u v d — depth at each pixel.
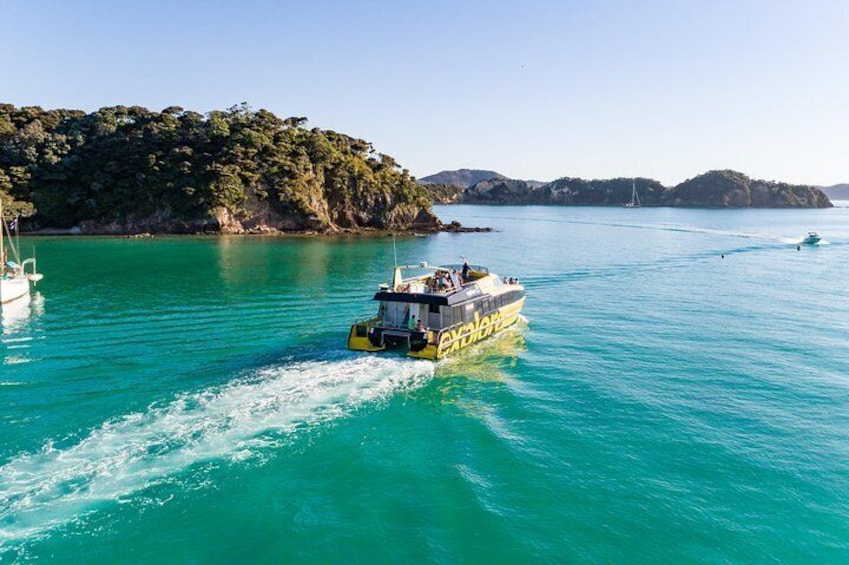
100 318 39.88
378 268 70.75
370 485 17.55
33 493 16.52
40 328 36.72
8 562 13.78
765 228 155.62
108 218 129.62
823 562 14.41
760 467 19.02
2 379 26.39
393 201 154.38
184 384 25.50
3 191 122.12
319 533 15.23
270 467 18.38
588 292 52.59
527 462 19.08
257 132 142.88
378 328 29.86
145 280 59.12
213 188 127.69
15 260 76.69
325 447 19.80
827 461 19.52
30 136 133.50
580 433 21.41
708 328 38.09
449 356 29.98
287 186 136.38
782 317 41.69
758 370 29.14
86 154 135.75
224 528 15.33
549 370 28.72
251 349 31.50
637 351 32.34
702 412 23.58
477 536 15.19
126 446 19.44
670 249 95.81
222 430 20.78
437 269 34.88
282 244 106.69
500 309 35.38
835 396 25.52
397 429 21.38
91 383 25.77
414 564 14.10
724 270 68.50
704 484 17.92
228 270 67.94
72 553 14.19
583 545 14.87
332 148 154.25
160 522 15.47
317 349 31.23
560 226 170.12
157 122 142.12
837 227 161.88
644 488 17.61
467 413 23.05
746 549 14.84
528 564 14.15
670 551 14.70
